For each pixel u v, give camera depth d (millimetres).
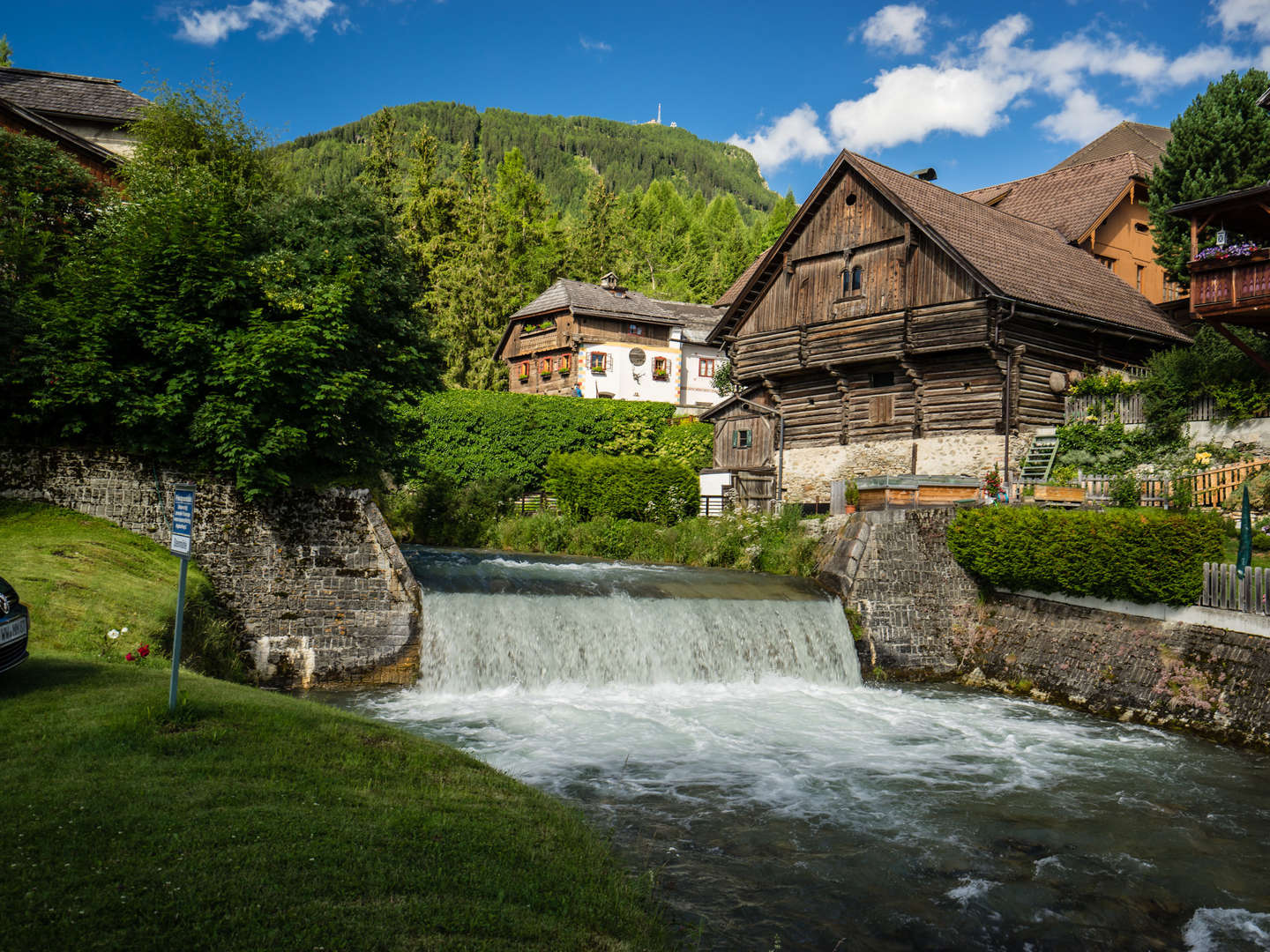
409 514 27906
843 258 30125
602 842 8586
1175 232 30500
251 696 10383
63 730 8125
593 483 30266
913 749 13656
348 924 5473
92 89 31297
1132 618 16797
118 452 16359
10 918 5074
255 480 15992
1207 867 9469
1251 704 14336
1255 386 22328
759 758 12883
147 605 13414
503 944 5621
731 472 33500
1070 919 8172
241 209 18016
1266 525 18359
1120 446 24578
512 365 53719
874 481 21891
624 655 17156
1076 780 12320
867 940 7562
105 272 16234
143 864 5867
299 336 16125
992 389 26766
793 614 18734
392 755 9188
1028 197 38781
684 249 88375
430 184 62219
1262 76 29422
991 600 19578
